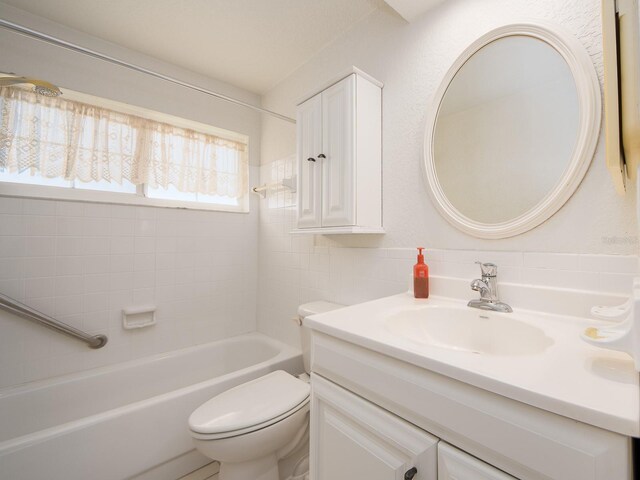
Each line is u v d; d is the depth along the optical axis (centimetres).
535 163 91
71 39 157
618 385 45
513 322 83
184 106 195
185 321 193
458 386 54
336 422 77
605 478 38
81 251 158
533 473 45
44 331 146
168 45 172
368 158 129
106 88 166
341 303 157
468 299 104
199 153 202
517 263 94
